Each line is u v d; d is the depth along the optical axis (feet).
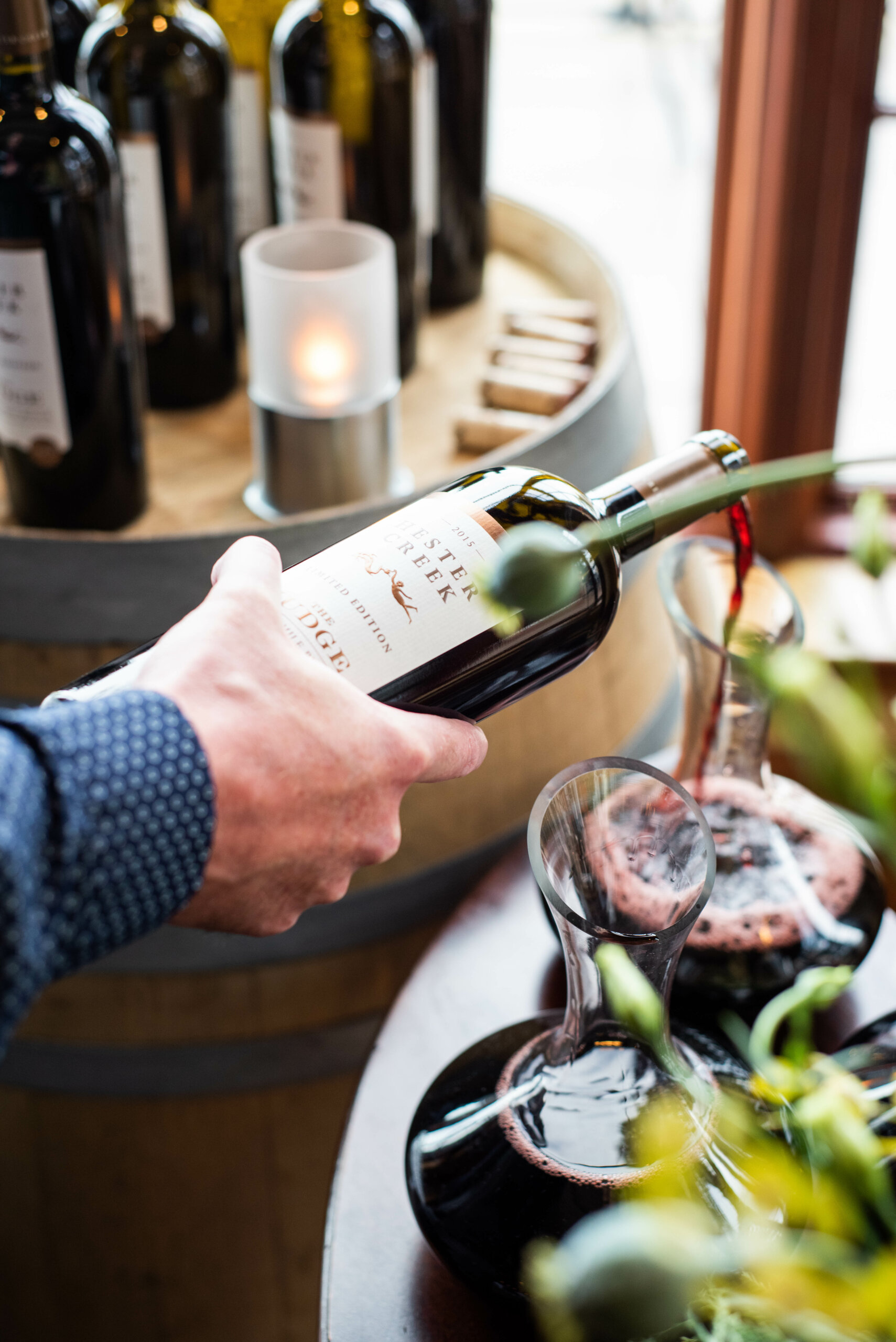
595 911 1.89
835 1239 1.23
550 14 8.09
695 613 2.30
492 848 2.93
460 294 4.08
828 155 4.06
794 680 1.11
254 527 2.54
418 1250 1.99
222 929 1.75
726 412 4.64
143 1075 2.95
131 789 1.46
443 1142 1.88
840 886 2.27
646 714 3.27
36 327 2.75
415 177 3.59
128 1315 3.38
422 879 2.87
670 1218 1.00
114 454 2.96
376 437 3.16
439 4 3.68
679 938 1.65
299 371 3.08
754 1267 1.32
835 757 1.11
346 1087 3.03
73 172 2.64
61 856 1.40
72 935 1.45
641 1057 1.78
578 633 2.17
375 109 3.43
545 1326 1.66
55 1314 3.42
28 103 2.63
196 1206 3.17
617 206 7.22
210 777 1.52
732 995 2.17
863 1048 1.90
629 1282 0.86
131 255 3.42
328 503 3.18
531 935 2.59
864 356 4.59
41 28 2.56
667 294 6.55
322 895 1.78
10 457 2.95
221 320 3.62
